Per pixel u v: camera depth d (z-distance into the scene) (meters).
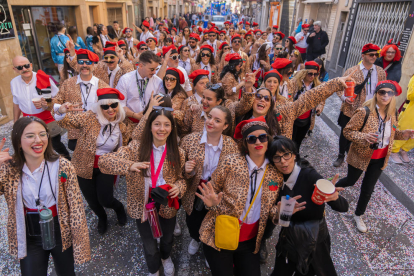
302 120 4.68
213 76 6.45
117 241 3.38
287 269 2.37
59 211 2.16
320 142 6.13
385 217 3.89
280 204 2.09
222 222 2.21
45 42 9.35
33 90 4.23
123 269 3.02
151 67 3.94
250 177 2.27
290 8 20.41
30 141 1.94
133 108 4.24
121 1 17.20
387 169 4.88
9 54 6.72
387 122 3.32
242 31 13.94
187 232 3.57
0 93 6.51
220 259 2.33
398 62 5.22
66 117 2.93
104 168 2.40
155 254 2.62
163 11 33.06
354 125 3.39
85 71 3.86
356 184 4.61
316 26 10.27
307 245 2.09
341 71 10.88
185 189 2.61
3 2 6.45
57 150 4.54
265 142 2.15
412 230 3.67
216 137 2.65
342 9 10.91
